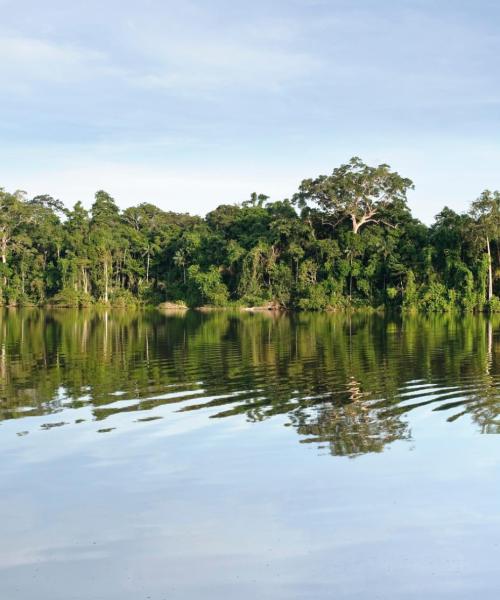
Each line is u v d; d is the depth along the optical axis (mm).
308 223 91312
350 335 41219
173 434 14195
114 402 17734
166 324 55406
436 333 42688
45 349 32344
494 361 25906
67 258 97625
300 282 87438
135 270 104688
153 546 8859
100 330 47125
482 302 77625
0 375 22938
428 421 15156
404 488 10766
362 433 14141
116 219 113750
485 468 11703
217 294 91625
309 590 7746
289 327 50531
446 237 82000
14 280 98188
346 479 11203
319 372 23141
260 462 12156
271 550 8711
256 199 111062
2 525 9547
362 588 7785
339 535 9117
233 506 10117
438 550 8672
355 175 87562
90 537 9141
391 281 85188
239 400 17906
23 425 15047
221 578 8031
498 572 8117
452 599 7551
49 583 7957
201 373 23156
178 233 108375
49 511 10016
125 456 12617
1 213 98938
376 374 22531
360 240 86625
